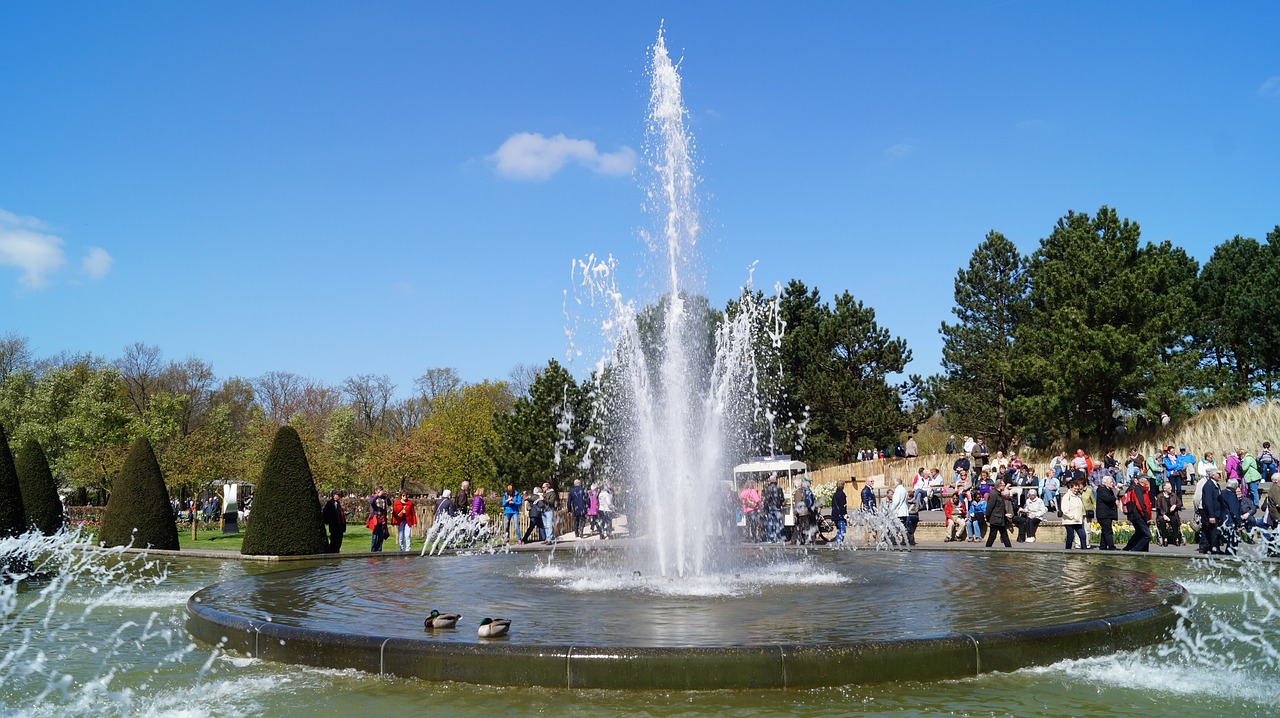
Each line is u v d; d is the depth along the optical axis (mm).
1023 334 45531
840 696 7512
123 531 25328
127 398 69125
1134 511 21203
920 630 8914
